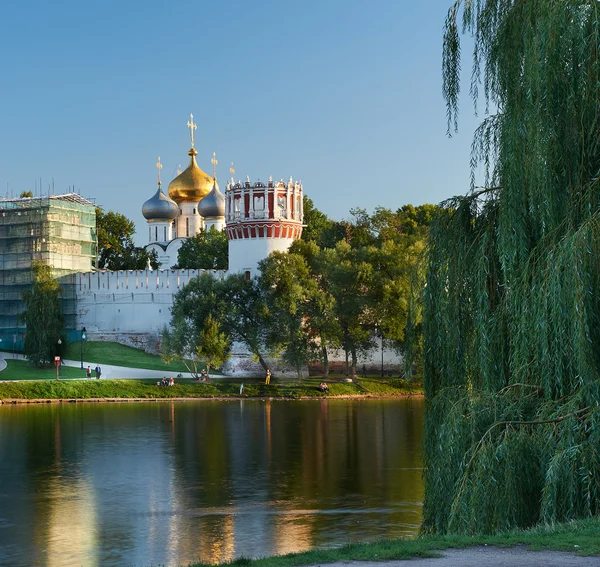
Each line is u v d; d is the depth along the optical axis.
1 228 149.38
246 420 81.06
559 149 24.16
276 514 40.31
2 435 70.19
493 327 25.80
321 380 115.12
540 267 23.81
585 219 23.47
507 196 25.08
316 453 59.31
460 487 23.81
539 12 24.69
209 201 175.00
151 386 108.75
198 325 111.50
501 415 24.36
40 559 33.00
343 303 112.25
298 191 134.38
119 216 193.88
